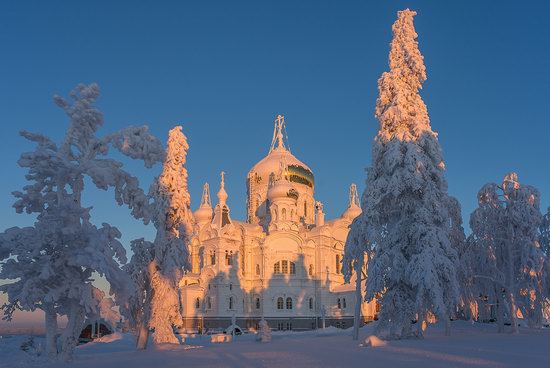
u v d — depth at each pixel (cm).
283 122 12350
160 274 4016
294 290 9638
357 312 4431
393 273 4031
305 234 10144
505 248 5141
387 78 4447
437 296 3694
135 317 4034
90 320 3062
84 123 3148
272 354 2820
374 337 3259
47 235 2892
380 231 4131
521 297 5259
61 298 2977
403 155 4119
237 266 9594
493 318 6762
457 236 5438
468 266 5116
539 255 4944
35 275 2869
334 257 10250
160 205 4141
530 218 5022
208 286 9450
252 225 10356
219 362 2466
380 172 4344
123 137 3294
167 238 4116
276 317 9462
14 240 2834
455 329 5312
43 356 2931
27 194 2956
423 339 3825
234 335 7525
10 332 7562
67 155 3100
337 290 9794
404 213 4159
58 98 3127
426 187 4047
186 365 2356
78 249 2919
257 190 11388
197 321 9344
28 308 2758
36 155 2905
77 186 3117
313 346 3406
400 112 4241
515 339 3725
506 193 5191
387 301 4009
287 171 11175
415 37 4559
